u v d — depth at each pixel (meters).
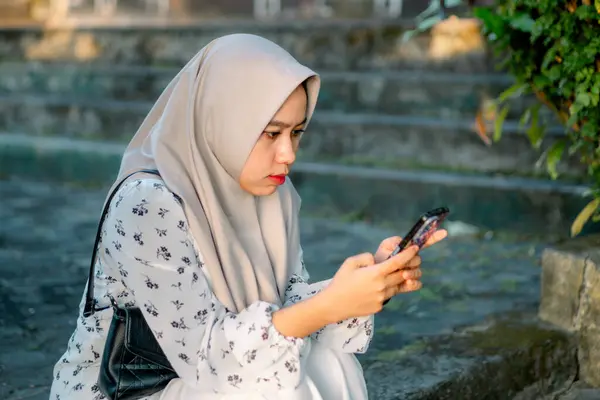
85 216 5.41
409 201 5.18
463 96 5.88
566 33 2.79
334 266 4.26
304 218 5.36
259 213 2.00
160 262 1.77
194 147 1.84
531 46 3.05
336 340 1.99
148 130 1.96
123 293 1.87
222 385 1.77
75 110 7.09
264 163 1.84
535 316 3.32
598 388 3.00
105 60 7.64
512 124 5.41
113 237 1.80
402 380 2.71
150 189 1.79
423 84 6.05
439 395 2.68
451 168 5.43
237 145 1.81
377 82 6.22
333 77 6.38
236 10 8.77
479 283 3.86
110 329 1.84
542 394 2.99
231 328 1.75
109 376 1.82
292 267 2.10
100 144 6.60
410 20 6.43
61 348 3.17
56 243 4.72
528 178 5.05
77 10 8.91
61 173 6.56
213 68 1.84
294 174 5.54
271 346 1.74
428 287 3.80
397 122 5.68
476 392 2.79
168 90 1.96
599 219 3.19
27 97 7.52
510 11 3.00
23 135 7.22
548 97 3.13
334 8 8.12
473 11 3.11
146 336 1.82
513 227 4.88
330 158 5.88
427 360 2.88
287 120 1.81
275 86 1.77
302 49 6.78
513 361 2.93
